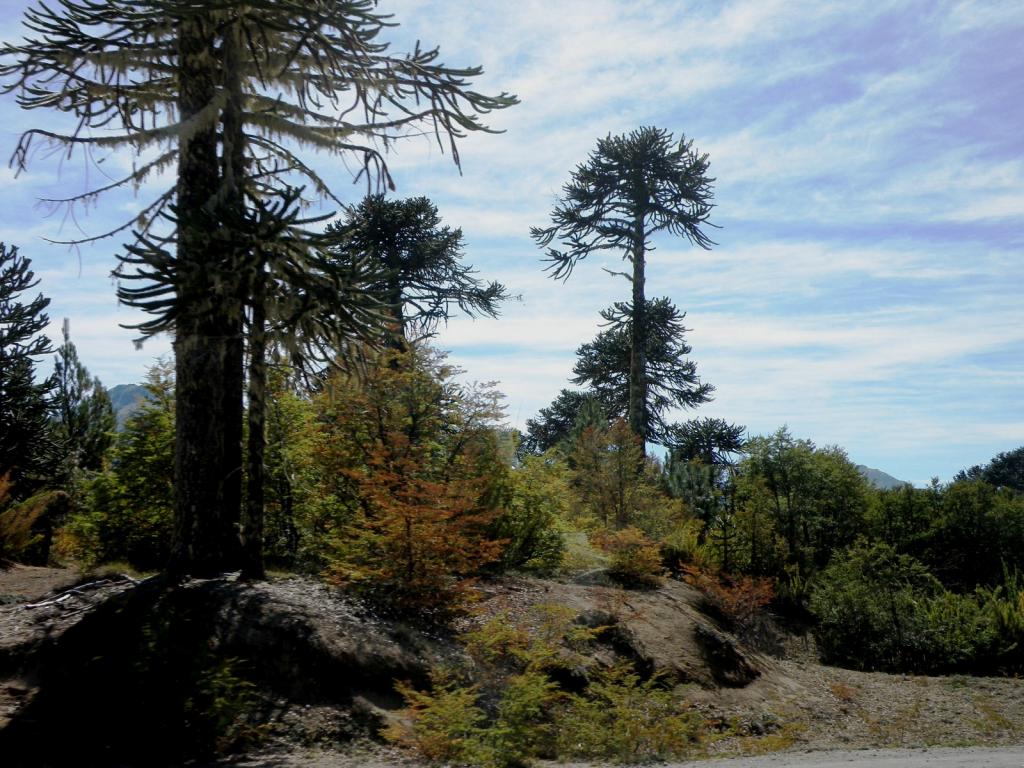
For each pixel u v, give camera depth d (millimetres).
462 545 10281
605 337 30859
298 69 11102
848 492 24109
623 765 7707
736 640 14578
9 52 9484
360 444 12539
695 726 9805
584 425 25062
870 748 9148
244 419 12930
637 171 27391
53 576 12617
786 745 9391
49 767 6035
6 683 7359
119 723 6688
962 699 12938
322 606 9094
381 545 10086
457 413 13992
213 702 6930
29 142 9625
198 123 9297
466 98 11023
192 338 9156
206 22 9500
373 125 10766
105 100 10234
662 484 25016
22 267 20594
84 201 10141
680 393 29750
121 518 12055
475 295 24844
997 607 17297
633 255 28797
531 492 14961
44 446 19922
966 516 23156
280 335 9375
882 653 16594
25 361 20141
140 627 7941
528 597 11922
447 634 9758
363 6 9898
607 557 16250
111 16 9539
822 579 19094
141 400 12930
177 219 8555
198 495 9672
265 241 8750
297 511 12969
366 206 23562
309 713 7391
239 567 9820
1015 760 6840
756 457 23797
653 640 12102
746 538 21359
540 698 8203
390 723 7473
